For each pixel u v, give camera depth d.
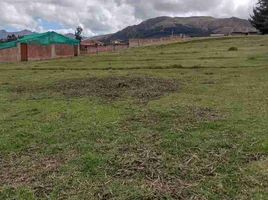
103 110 9.02
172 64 22.73
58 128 7.43
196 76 16.30
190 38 57.75
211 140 6.34
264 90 11.57
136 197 4.37
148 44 51.41
